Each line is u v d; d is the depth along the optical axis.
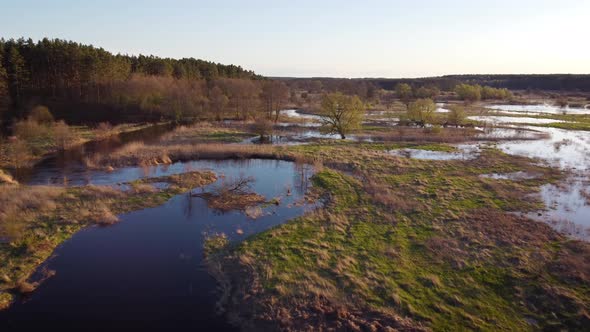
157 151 41.09
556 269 16.72
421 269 16.88
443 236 20.20
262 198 27.23
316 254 18.17
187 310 14.50
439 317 13.61
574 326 13.15
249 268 17.09
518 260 17.45
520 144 49.72
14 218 21.58
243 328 13.50
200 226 22.36
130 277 16.73
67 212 23.52
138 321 13.78
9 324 13.45
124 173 33.75
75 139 48.78
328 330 13.07
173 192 28.19
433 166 36.56
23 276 16.36
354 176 33.31
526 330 12.99
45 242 19.45
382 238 20.06
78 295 15.31
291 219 22.94
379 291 15.17
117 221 22.89
